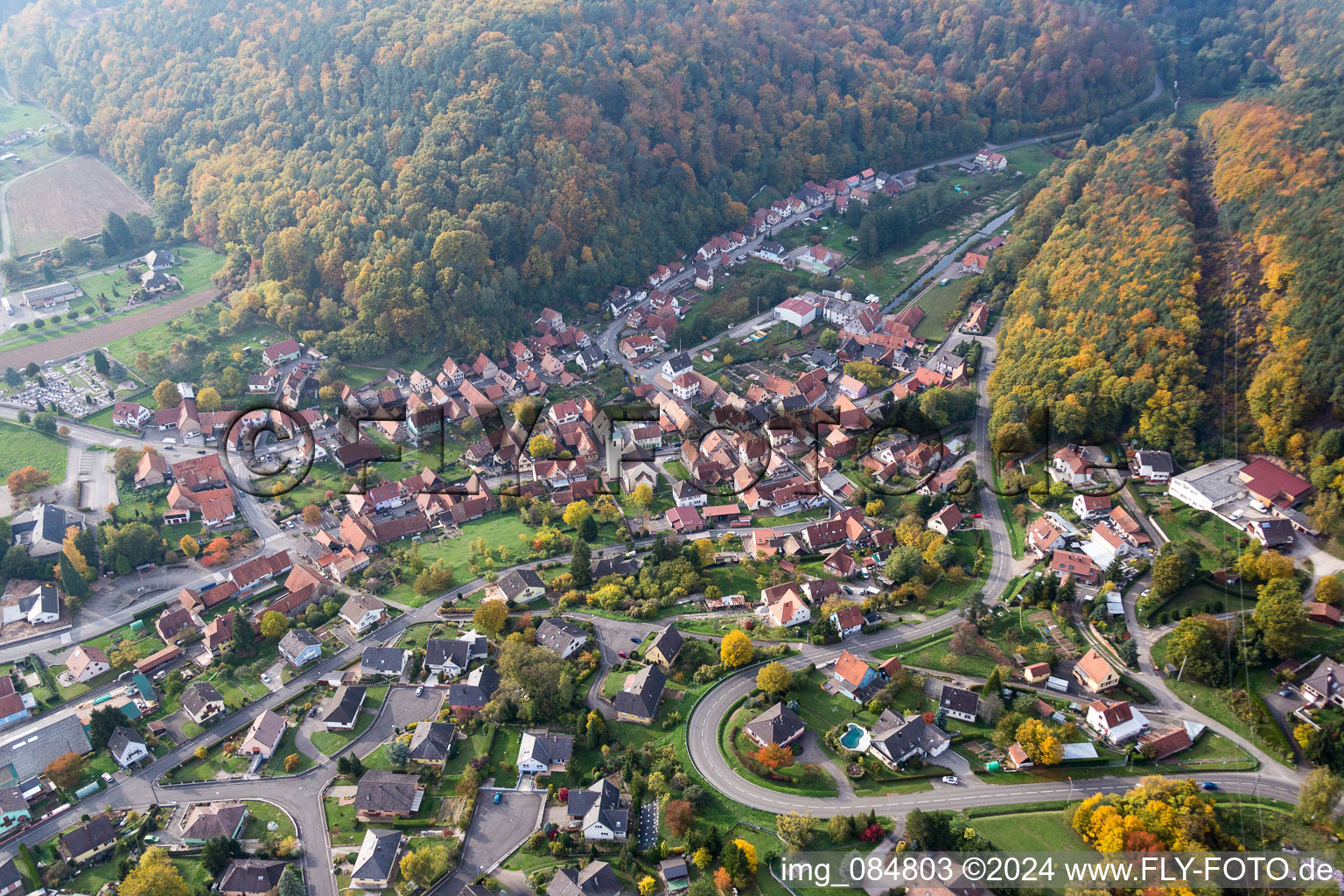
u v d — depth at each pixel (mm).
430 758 142875
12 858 133250
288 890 122125
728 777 136625
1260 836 121125
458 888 123375
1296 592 152750
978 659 158625
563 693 148000
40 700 163500
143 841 133875
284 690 162625
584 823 128500
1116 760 136000
